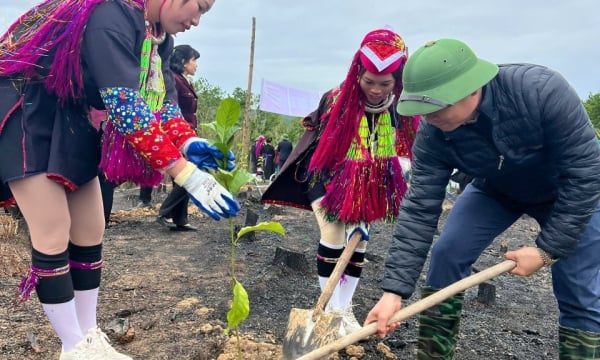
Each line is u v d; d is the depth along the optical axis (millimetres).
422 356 2445
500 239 6297
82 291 2477
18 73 2092
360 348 2820
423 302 2070
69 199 2369
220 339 2883
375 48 2576
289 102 13320
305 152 3023
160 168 2066
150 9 2168
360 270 2992
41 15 2113
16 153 2092
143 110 2037
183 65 5457
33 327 3008
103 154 2182
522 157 1995
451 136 2025
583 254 2100
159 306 3430
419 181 2203
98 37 2008
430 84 1803
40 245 2172
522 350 3066
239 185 2111
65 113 2160
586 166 1896
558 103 1828
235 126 2186
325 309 2893
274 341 2898
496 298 4105
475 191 2467
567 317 2182
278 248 4445
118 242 5332
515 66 1937
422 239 2182
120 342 2836
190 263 4566
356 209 2678
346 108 2705
